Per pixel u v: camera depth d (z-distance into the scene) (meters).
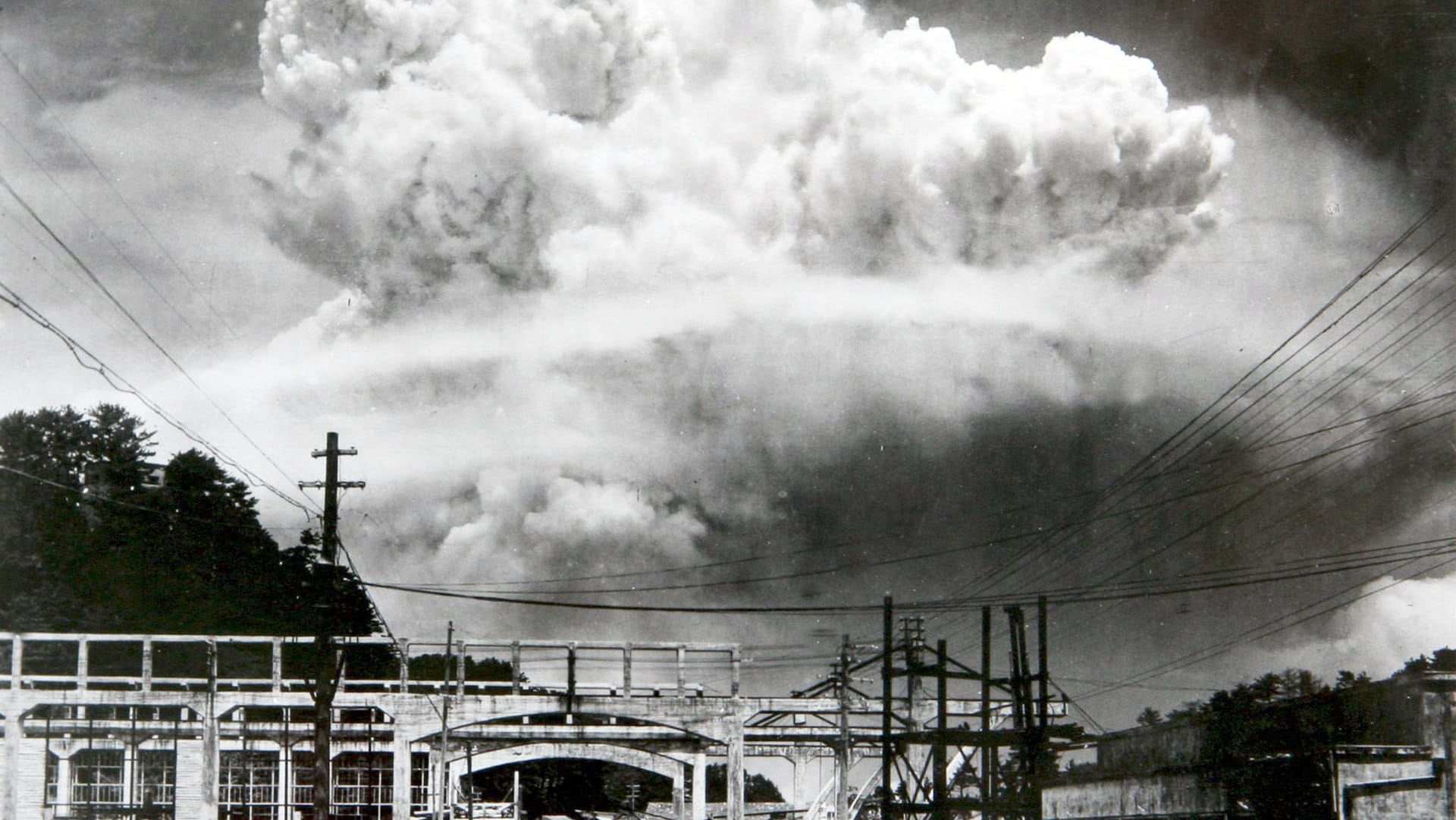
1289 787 23.59
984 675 36.47
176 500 59.06
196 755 44.41
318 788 30.34
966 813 37.56
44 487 56.38
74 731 44.00
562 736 46.84
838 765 45.03
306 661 46.44
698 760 48.34
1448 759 21.25
